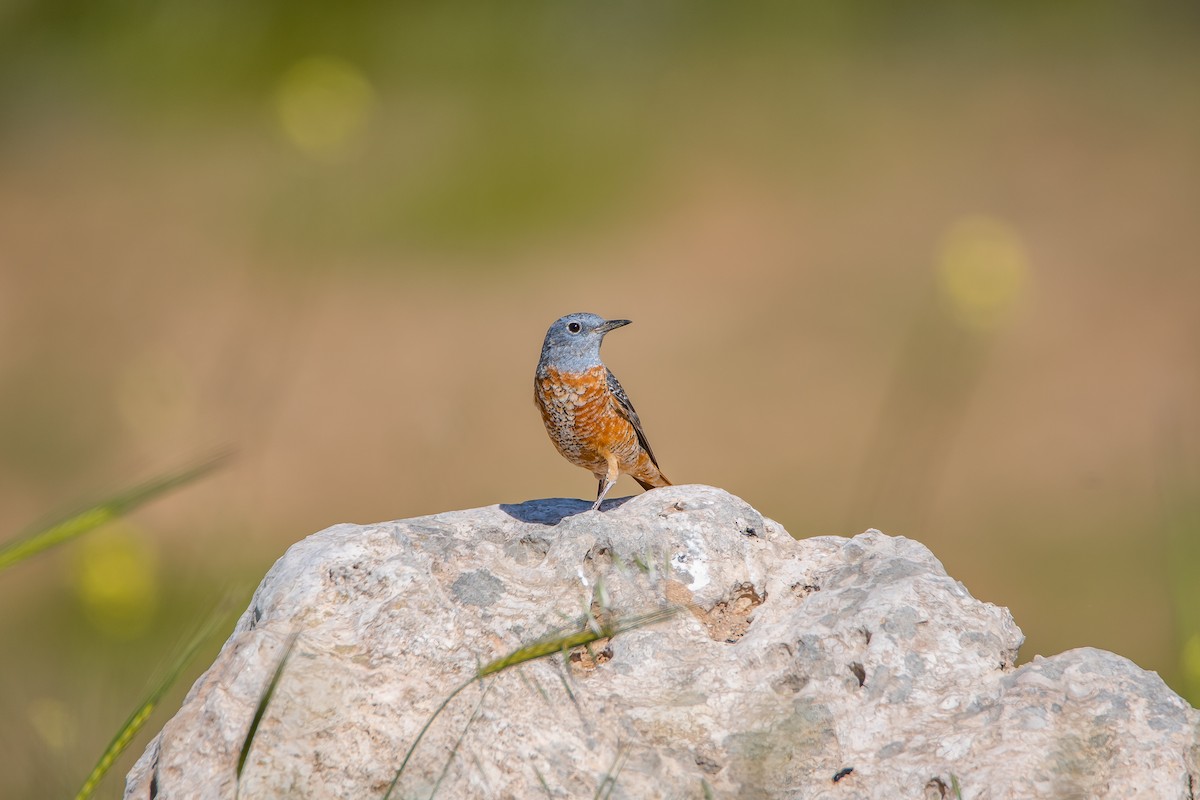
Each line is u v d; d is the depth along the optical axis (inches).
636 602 213.9
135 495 153.1
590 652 204.5
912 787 177.9
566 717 188.9
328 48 1464.1
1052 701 184.7
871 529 237.6
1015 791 172.9
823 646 197.9
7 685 373.7
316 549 218.7
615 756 184.5
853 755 186.4
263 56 1444.4
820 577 223.8
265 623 206.7
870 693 191.9
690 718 191.6
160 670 169.9
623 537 220.4
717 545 223.0
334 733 186.7
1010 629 205.0
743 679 198.5
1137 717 182.5
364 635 201.9
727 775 185.0
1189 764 178.7
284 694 189.2
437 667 196.2
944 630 198.2
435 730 186.7
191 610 400.2
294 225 1043.9
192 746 187.5
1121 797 173.9
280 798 180.9
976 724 184.7
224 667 196.9
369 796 182.1
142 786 193.6
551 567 218.8
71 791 260.2
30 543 146.6
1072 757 177.5
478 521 239.5
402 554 216.2
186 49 1450.5
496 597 211.6
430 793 180.4
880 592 205.2
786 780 184.2
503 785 180.7
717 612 219.1
